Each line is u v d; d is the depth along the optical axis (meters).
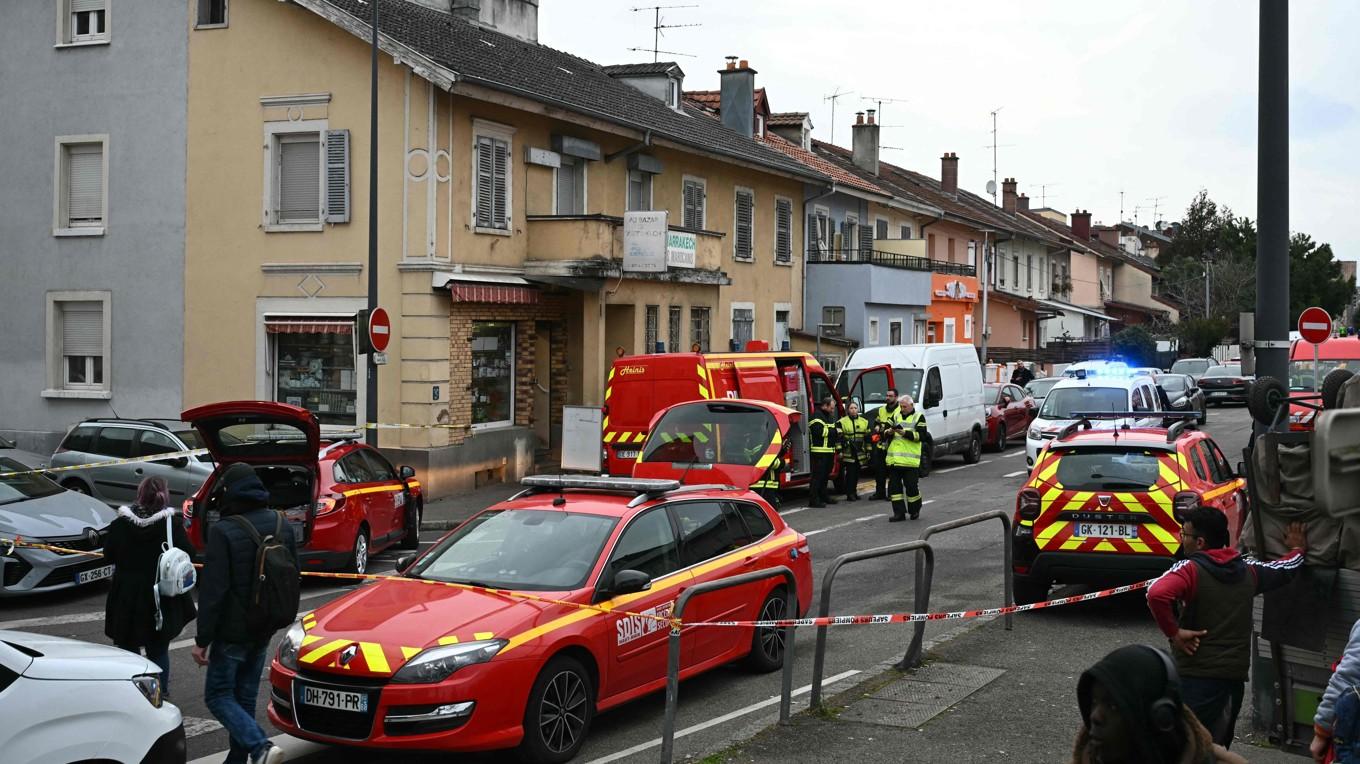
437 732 6.97
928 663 9.45
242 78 22.69
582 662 7.79
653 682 8.38
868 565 14.79
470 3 29.47
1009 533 10.59
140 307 23.77
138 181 23.70
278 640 11.42
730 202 32.41
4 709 5.46
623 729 8.26
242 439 12.55
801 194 36.78
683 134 29.14
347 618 7.66
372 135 19.11
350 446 15.10
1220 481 12.10
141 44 23.58
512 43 29.72
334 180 21.98
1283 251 11.85
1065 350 56.56
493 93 21.95
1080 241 73.19
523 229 23.88
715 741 7.85
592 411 21.59
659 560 8.68
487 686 7.07
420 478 21.25
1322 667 6.46
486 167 22.69
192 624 12.26
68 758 5.62
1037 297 62.34
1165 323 72.88
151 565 8.07
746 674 9.71
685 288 28.50
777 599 9.83
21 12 24.48
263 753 7.04
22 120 24.56
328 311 22.14
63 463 18.00
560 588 7.96
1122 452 11.21
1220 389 45.66
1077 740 3.52
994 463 28.23
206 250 23.12
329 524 13.66
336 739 7.10
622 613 8.04
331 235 22.08
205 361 23.19
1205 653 5.79
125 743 5.84
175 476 17.28
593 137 26.00
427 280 21.42
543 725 7.39
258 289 22.69
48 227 24.42
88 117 24.05
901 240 42.72
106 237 23.98
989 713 8.04
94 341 24.41
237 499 7.34
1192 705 5.80
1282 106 11.77
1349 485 5.77
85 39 24.06
